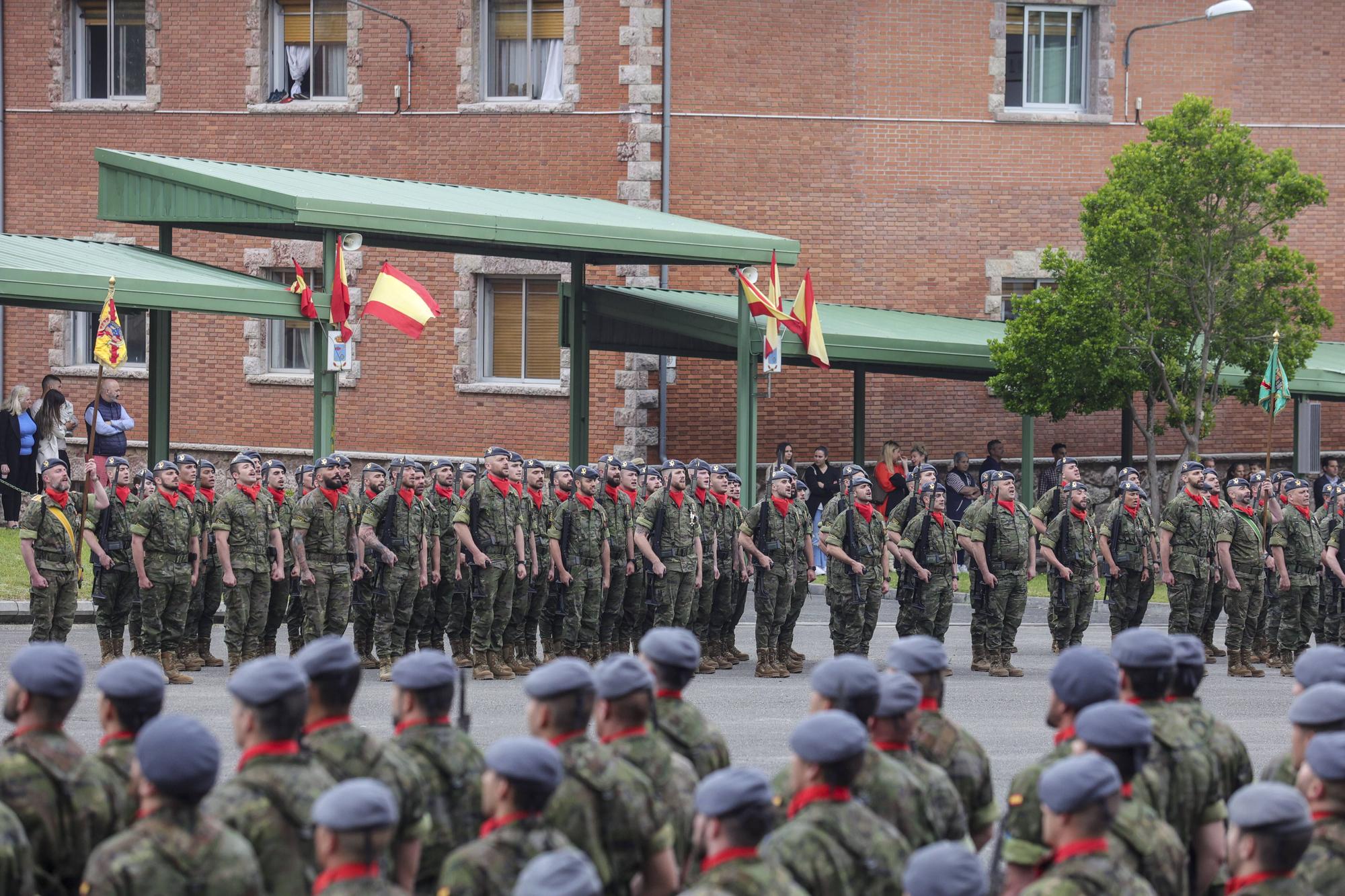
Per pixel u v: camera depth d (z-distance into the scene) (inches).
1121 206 1278.3
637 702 346.3
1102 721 314.7
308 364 1537.9
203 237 1542.8
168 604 807.7
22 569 1089.4
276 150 1502.2
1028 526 890.1
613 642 901.8
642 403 1400.1
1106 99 1525.6
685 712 379.2
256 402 1525.6
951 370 1396.4
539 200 1264.8
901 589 889.5
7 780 320.8
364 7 1459.2
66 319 1571.1
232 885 279.1
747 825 277.3
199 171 1063.6
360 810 268.5
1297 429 1283.2
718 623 914.7
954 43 1483.8
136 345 1574.8
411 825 331.9
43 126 1571.1
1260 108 1569.9
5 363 1590.8
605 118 1405.0
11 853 290.8
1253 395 1344.7
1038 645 1011.9
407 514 832.9
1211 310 1279.5
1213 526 934.4
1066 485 931.3
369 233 1076.5
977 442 1529.3
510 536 843.4
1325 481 1439.5
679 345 1365.7
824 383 1476.4
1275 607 964.0
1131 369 1279.5
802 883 299.0
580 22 1406.3
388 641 831.1
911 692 349.7
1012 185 1508.4
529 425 1427.2
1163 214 1264.8
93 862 275.4
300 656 333.7
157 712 337.7
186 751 277.9
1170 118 1279.5
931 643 382.0
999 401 1533.0
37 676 326.0
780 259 1190.3
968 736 379.2
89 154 1560.0
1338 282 1612.9
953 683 848.3
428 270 1450.5
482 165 1443.2
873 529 886.4
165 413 1117.7
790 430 1467.8
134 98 1566.2
